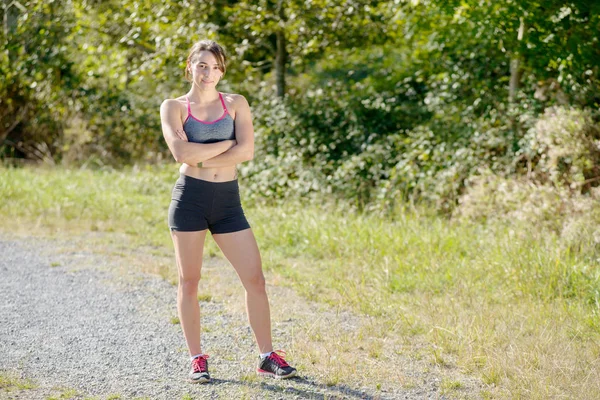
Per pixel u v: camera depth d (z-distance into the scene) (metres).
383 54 14.33
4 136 15.19
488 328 5.03
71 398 4.00
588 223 7.14
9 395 4.02
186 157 4.00
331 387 4.17
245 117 4.21
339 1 11.65
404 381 4.25
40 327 5.33
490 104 10.52
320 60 14.04
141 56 12.69
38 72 13.45
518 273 6.21
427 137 10.41
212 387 4.18
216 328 5.32
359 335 5.05
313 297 6.15
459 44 10.77
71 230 8.88
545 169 8.66
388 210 9.41
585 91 9.13
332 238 7.98
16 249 7.89
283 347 4.87
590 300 5.79
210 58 4.09
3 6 12.55
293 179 11.00
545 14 8.79
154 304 5.98
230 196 4.17
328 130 11.70
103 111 15.30
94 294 6.26
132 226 9.22
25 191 10.95
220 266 7.38
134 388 4.16
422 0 9.73
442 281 6.44
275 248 8.10
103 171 14.02
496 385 4.21
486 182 9.04
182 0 11.59
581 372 4.30
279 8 11.70
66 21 12.78
